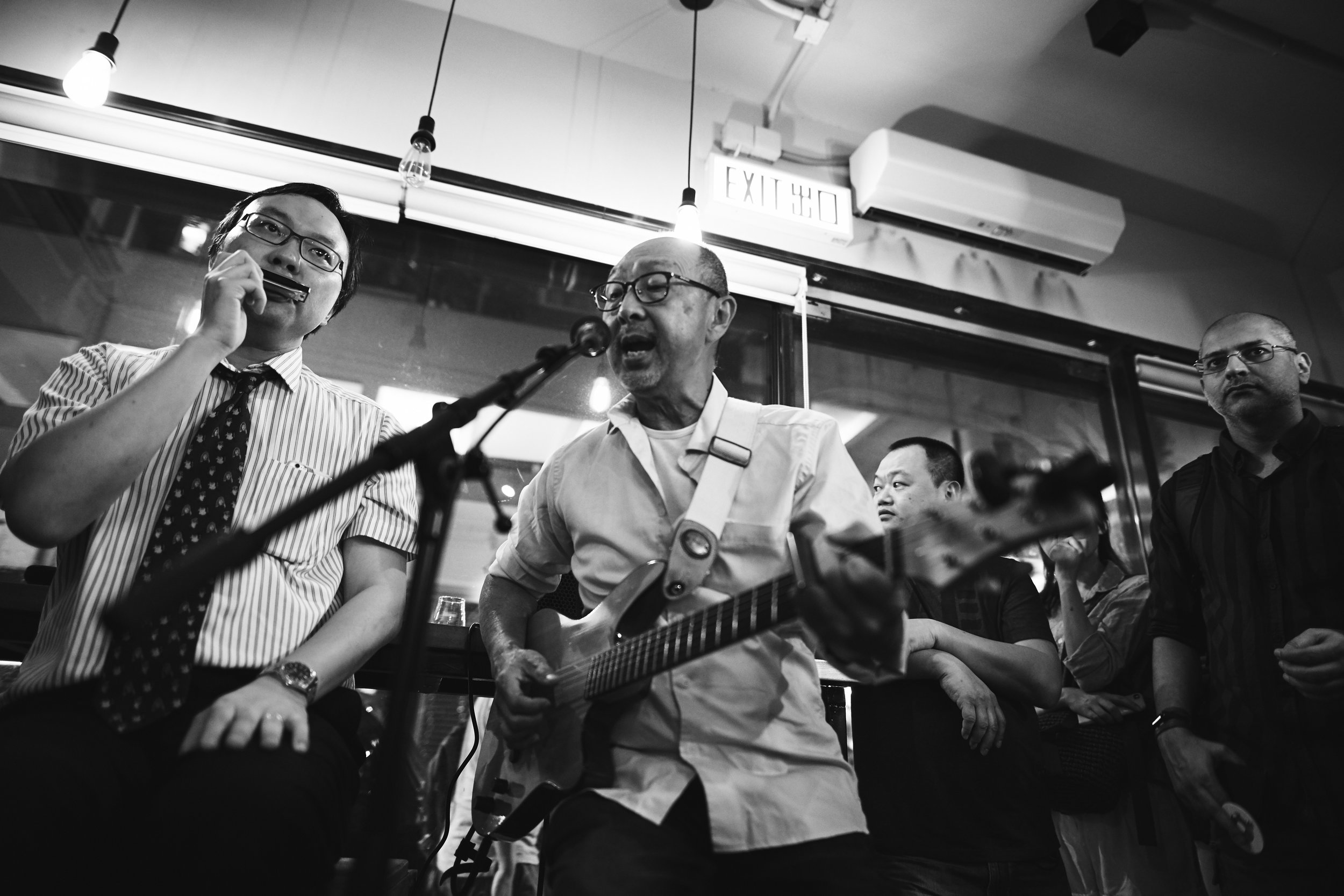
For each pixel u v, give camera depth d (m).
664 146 3.25
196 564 0.95
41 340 2.56
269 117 2.77
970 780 1.68
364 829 0.96
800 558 1.12
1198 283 4.01
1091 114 3.58
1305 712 1.80
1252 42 3.17
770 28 3.22
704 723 1.26
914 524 0.99
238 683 1.30
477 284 3.02
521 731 1.37
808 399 3.14
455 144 2.96
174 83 2.72
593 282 3.06
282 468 1.48
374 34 3.02
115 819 1.13
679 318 1.56
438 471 1.16
